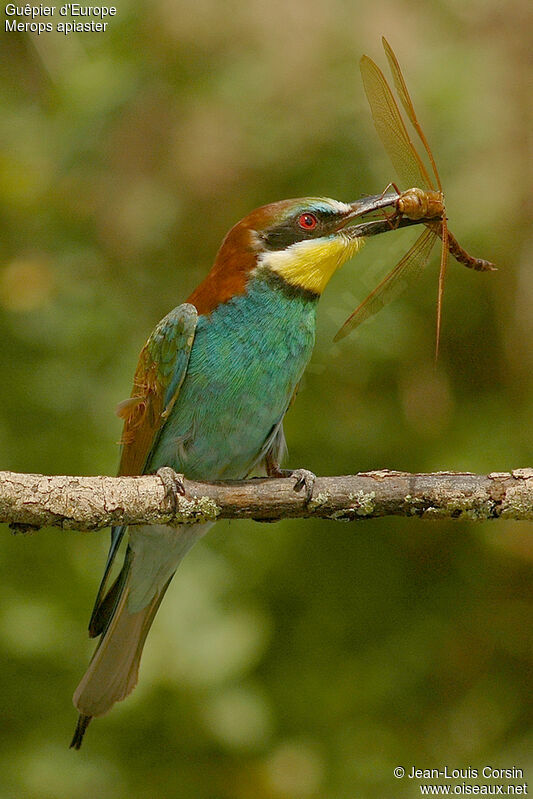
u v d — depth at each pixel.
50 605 10.72
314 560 12.84
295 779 11.06
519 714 12.36
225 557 11.84
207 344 8.41
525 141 12.86
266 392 8.44
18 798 10.53
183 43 13.04
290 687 12.01
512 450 12.66
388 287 8.87
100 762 10.70
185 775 10.82
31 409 11.66
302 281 8.50
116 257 13.03
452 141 12.89
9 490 7.13
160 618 10.59
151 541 8.59
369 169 12.73
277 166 12.93
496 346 13.16
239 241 8.61
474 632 12.76
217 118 13.03
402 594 12.93
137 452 8.80
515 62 13.02
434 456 12.66
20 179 12.23
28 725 10.79
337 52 12.98
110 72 12.50
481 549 13.06
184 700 10.38
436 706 12.41
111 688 8.81
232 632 10.57
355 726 11.84
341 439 12.43
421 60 12.99
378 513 7.53
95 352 12.00
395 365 12.99
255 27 13.00
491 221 12.78
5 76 13.37
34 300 11.95
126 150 13.11
